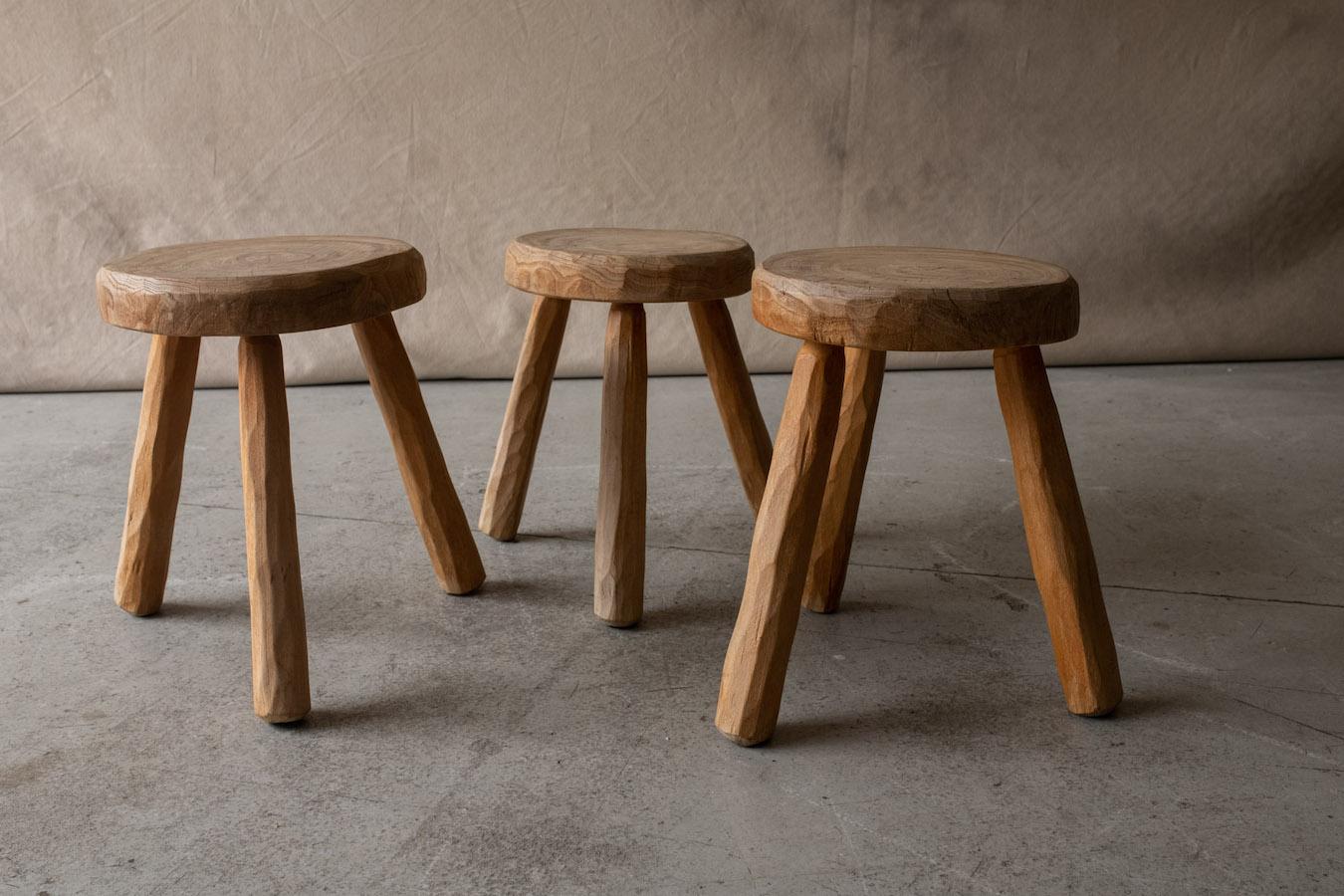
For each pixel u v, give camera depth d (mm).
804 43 2270
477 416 2186
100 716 1145
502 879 905
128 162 2229
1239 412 2158
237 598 1411
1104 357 2502
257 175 2262
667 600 1401
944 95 2318
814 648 1284
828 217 2375
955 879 905
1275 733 1109
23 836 956
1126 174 2387
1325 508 1679
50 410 2215
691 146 2314
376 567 1495
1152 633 1312
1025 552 1546
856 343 1011
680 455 1945
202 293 1068
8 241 2240
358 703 1170
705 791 1020
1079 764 1061
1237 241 2441
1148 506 1698
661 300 1272
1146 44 2312
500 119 2273
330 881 902
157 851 938
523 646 1289
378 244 1287
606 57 2250
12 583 1443
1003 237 2412
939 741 1099
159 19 2158
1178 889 892
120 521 1653
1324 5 2301
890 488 1786
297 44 2195
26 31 2139
